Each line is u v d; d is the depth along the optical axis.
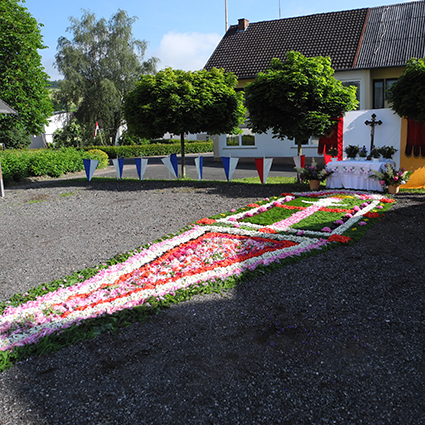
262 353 3.02
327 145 11.52
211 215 7.73
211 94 11.98
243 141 20.77
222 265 4.78
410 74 9.37
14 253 5.86
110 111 36.19
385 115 10.44
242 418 2.38
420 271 4.46
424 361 2.86
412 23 18.86
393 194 9.11
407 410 2.40
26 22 19.81
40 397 2.64
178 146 34.97
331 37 19.78
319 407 2.45
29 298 4.13
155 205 9.12
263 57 20.45
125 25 36.75
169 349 3.12
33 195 11.77
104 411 2.49
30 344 3.26
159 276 4.57
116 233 6.71
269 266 4.73
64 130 37.34
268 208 8.19
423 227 6.19
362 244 5.51
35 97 20.61
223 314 3.65
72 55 35.06
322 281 4.30
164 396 2.60
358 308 3.67
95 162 14.48
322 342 3.14
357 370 2.79
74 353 3.12
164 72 12.65
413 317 3.47
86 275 4.75
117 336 3.34
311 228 6.37
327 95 10.48
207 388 2.66
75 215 8.44
